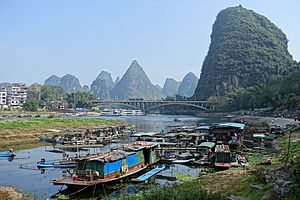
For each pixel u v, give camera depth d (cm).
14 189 3434
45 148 6831
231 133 5831
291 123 9131
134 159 4228
